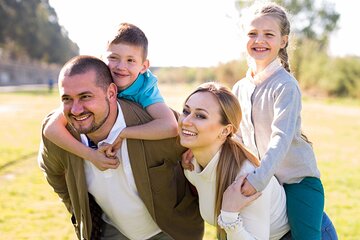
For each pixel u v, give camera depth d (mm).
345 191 7375
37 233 5266
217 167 2541
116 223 2939
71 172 2771
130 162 2695
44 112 20156
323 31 42688
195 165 2648
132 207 2812
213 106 2451
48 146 2762
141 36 2896
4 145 11094
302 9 42000
